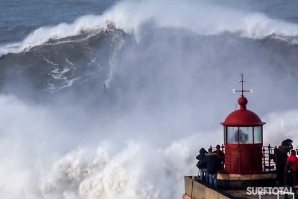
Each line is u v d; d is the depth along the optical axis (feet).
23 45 452.35
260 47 434.30
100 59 427.74
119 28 448.24
